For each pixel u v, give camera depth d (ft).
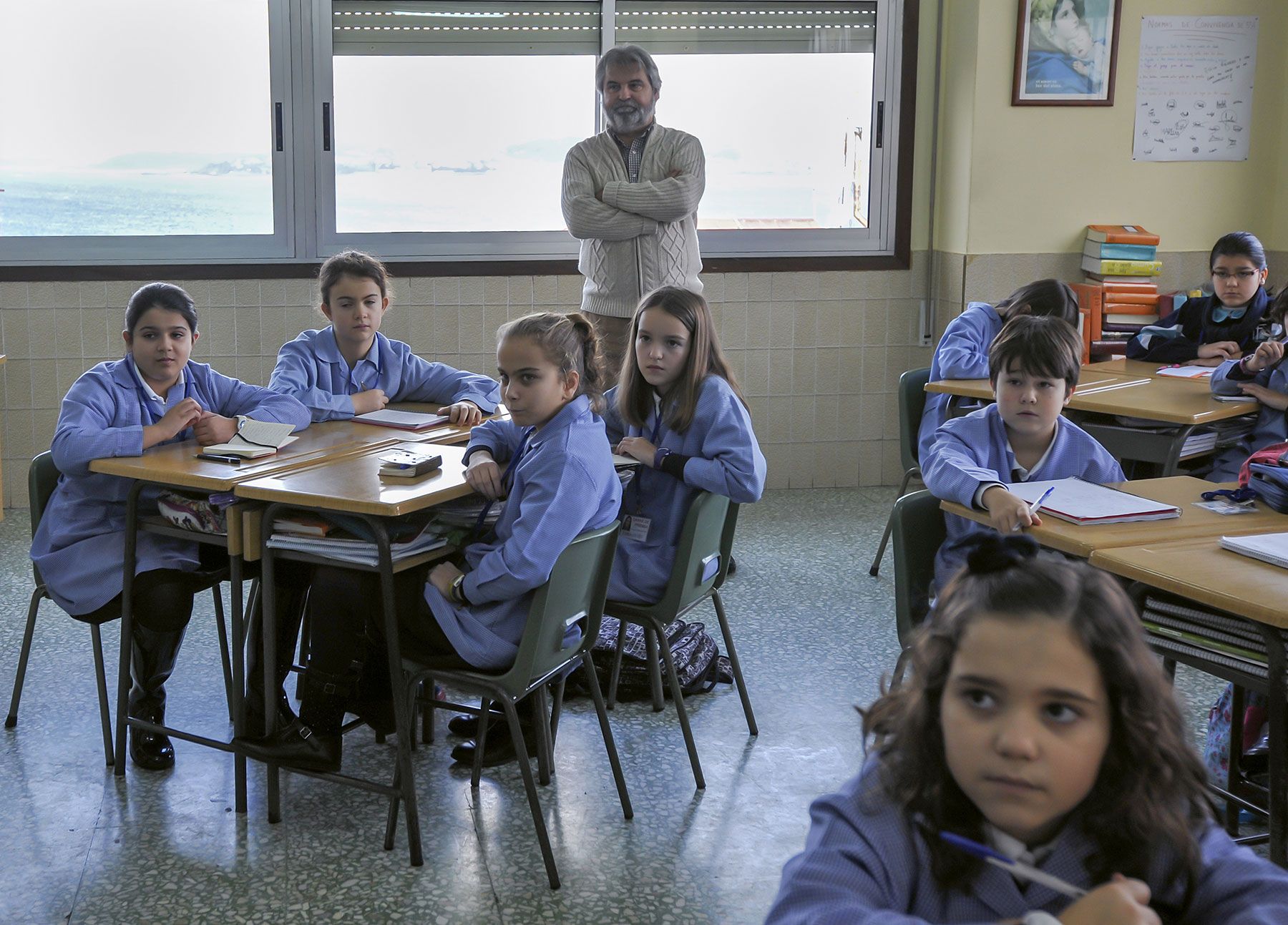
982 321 13.03
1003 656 2.90
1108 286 15.66
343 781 7.63
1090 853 3.02
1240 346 13.74
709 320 9.11
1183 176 16.53
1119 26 15.93
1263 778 7.96
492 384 11.05
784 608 12.39
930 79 16.79
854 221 17.16
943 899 3.08
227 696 9.92
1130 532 6.89
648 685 9.93
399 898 7.08
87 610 8.55
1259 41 16.33
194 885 7.20
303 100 15.67
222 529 7.91
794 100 16.74
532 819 7.87
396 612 7.25
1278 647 5.71
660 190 13.57
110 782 8.48
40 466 8.90
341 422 10.18
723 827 7.98
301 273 15.90
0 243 15.42
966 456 7.96
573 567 7.13
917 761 3.09
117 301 15.60
